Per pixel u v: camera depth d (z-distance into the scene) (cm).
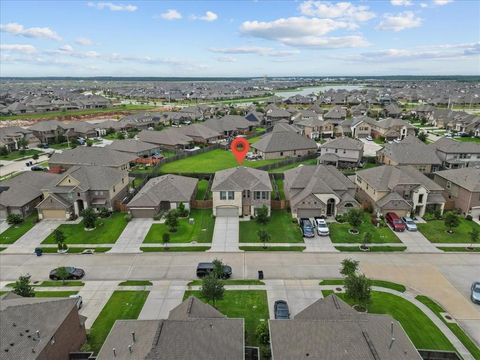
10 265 4378
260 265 4325
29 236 5138
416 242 4878
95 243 4909
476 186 5581
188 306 2761
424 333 3150
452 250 4666
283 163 8938
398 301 3606
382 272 4153
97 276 4119
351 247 4753
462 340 3073
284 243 4869
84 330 3077
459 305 3566
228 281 3969
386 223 5466
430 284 3922
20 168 8831
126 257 4544
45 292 3800
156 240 4978
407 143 8125
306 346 2348
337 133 12888
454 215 5131
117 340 2494
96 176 6081
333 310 2772
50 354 2536
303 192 5806
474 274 4119
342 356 2225
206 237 5050
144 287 3894
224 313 3416
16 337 2447
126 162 7719
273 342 2428
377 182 5872
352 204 5706
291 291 3781
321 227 5134
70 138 12094
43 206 5662
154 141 10581
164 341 2277
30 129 11538
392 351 2300
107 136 12912
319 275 4100
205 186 7269
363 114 17162
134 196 6144
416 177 6019
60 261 4459
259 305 3544
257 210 5641
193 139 11500
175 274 4153
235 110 18312
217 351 2327
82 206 5922
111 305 3578
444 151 8275
